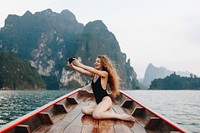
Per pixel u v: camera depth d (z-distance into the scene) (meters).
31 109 34.16
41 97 70.88
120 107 5.49
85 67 3.89
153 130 3.45
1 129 2.54
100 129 3.40
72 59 3.93
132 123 3.81
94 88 4.16
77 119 4.04
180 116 28.39
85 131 3.30
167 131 3.10
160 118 3.38
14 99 59.56
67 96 5.70
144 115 4.25
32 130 3.34
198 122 23.30
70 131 3.30
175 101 60.16
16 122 2.88
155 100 62.81
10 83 153.88
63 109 4.63
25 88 165.88
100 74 3.96
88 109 4.16
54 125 3.62
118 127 3.50
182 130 2.61
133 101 5.20
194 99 72.56
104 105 3.92
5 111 31.45
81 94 7.23
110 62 4.12
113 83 4.15
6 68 157.62
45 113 3.65
